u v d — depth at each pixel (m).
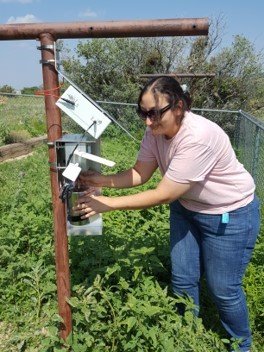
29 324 3.12
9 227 4.09
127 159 8.48
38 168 8.20
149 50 14.12
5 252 3.63
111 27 2.22
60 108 2.29
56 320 2.61
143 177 2.92
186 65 13.84
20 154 10.39
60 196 2.38
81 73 14.27
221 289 2.79
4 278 3.50
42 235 3.98
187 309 2.86
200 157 2.40
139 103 2.37
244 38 13.59
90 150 2.48
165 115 2.32
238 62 13.65
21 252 3.99
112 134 12.08
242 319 2.86
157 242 3.77
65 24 2.23
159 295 2.80
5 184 6.97
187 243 2.92
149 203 2.51
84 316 2.68
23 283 3.42
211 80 13.44
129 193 5.62
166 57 14.15
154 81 2.31
